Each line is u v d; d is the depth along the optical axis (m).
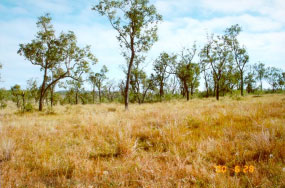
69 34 19.86
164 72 36.28
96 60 21.36
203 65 31.98
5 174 2.90
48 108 15.39
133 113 10.26
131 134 5.32
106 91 54.59
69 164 3.26
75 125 7.56
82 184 2.59
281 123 4.82
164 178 2.67
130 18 16.33
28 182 2.69
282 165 2.74
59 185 2.58
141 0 15.50
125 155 3.82
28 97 31.56
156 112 9.26
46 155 3.80
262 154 3.20
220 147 3.68
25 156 3.86
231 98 20.20
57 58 19.67
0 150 3.78
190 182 2.63
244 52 32.75
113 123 7.20
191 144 4.06
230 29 27.91
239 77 38.44
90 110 16.22
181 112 8.57
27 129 6.57
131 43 16.81
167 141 4.43
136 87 34.06
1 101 29.97
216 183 2.50
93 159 3.65
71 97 49.59
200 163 3.15
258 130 4.54
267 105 8.91
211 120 6.37
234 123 5.49
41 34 19.12
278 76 61.25
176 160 3.35
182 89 46.06
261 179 2.45
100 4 15.74
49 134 5.86
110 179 2.75
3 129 6.52
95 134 5.60
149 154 3.86
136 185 2.58
